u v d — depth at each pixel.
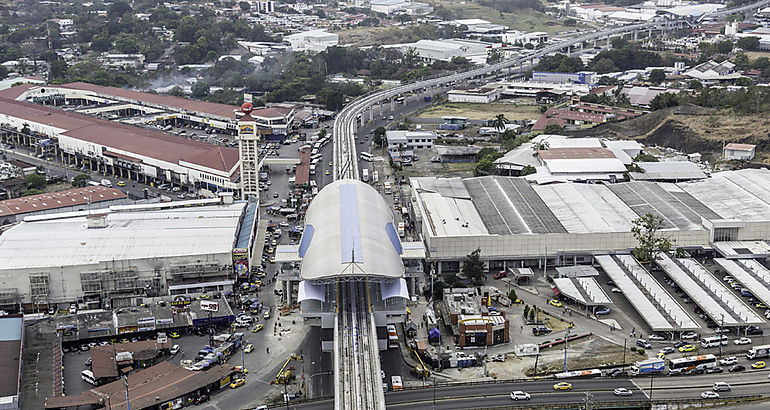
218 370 195.00
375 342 190.00
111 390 184.50
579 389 188.75
